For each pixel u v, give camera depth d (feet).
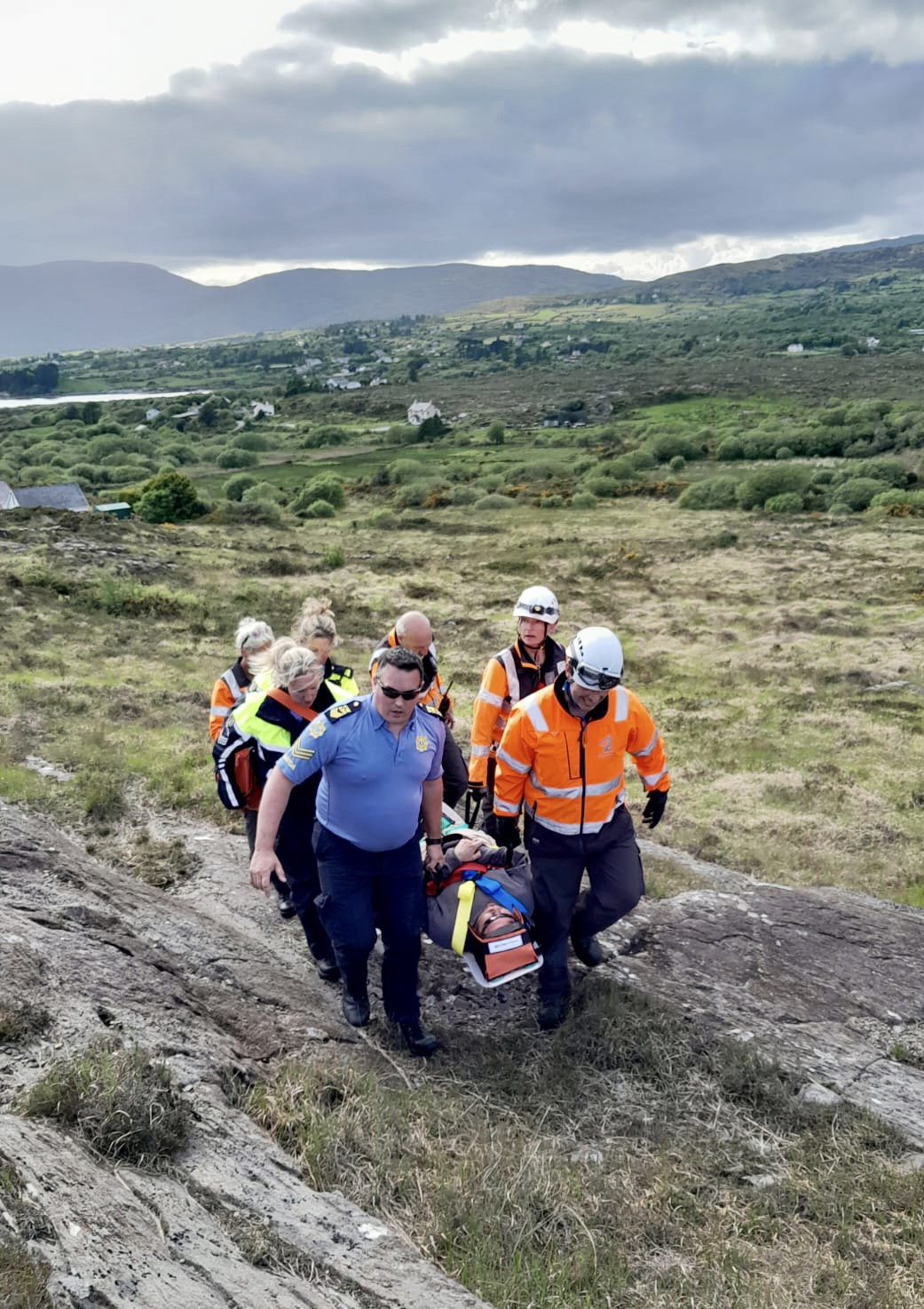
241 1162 10.44
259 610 93.30
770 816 41.68
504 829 14.99
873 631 89.61
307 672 15.11
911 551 141.90
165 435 477.77
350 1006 14.70
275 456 395.75
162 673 60.23
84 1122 10.00
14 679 50.24
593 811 14.67
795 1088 14.33
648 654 82.23
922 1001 18.17
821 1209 11.46
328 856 13.79
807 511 205.16
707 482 222.48
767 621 95.55
